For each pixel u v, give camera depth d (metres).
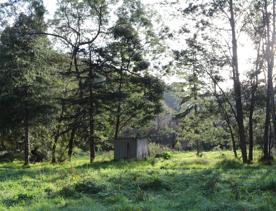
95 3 51.22
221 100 46.41
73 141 56.09
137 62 52.94
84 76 50.94
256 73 44.50
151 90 53.25
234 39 42.12
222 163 35.41
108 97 48.75
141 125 57.59
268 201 15.17
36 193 17.88
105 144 56.16
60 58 53.38
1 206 14.95
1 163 52.41
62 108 50.59
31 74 46.66
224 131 59.72
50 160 55.84
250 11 42.00
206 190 17.91
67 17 52.00
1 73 47.19
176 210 14.18
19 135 53.84
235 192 17.08
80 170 28.89
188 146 87.94
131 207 14.05
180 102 65.69
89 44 51.41
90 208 14.40
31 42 47.69
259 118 51.84
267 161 38.94
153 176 21.27
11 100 46.88
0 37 47.88
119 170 28.20
